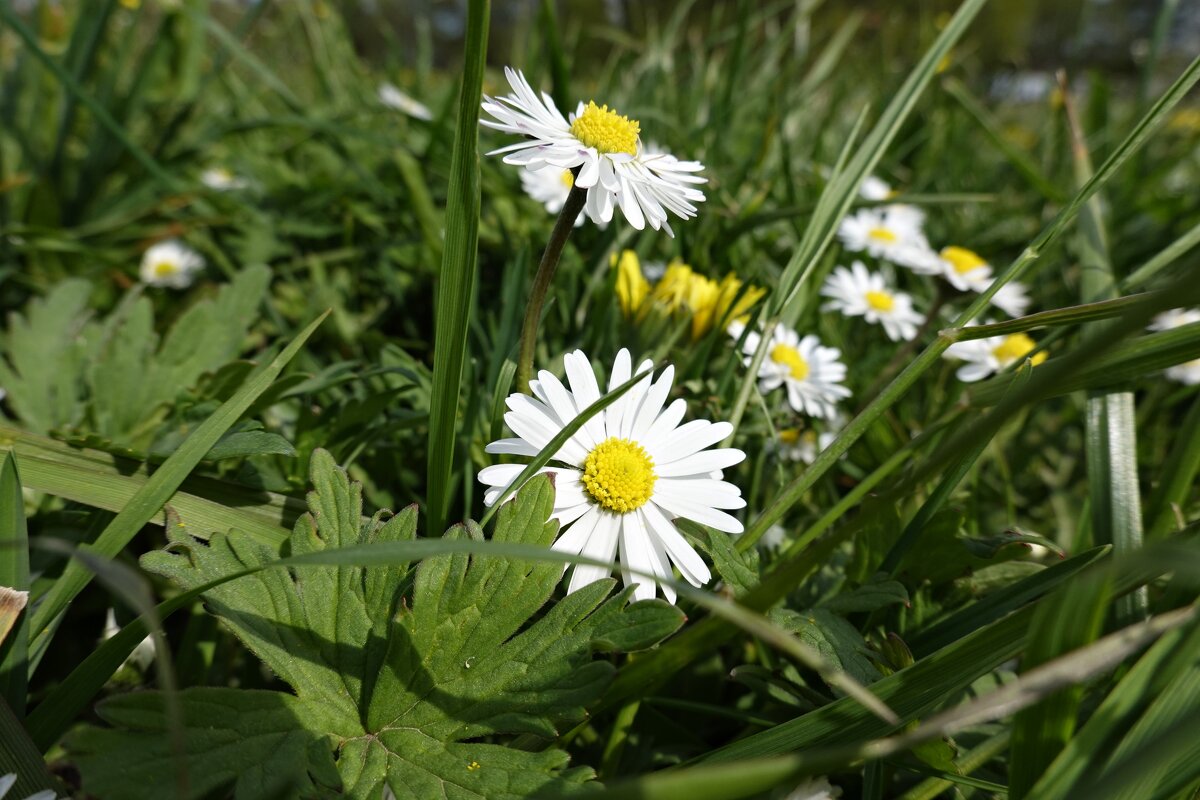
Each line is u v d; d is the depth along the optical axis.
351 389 0.13
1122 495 0.09
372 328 0.16
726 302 0.13
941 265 0.16
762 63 0.29
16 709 0.07
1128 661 0.08
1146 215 0.22
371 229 0.19
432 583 0.07
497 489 0.08
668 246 0.17
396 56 0.29
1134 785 0.06
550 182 0.16
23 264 0.17
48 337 0.11
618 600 0.07
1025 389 0.05
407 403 0.13
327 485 0.08
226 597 0.07
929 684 0.07
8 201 0.19
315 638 0.07
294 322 0.16
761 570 0.10
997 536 0.09
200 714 0.06
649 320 0.12
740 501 0.08
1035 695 0.05
